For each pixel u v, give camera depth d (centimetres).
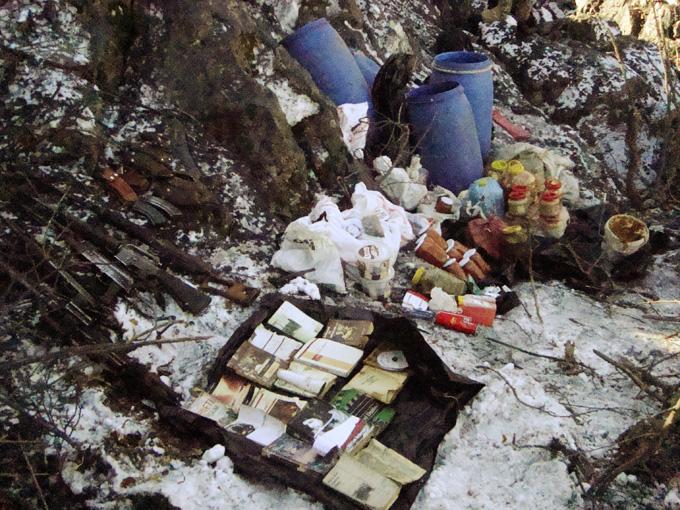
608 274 441
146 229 370
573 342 380
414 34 670
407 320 338
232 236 393
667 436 328
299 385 326
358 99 485
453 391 332
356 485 290
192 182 389
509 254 433
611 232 445
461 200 473
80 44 399
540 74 673
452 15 743
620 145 632
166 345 337
